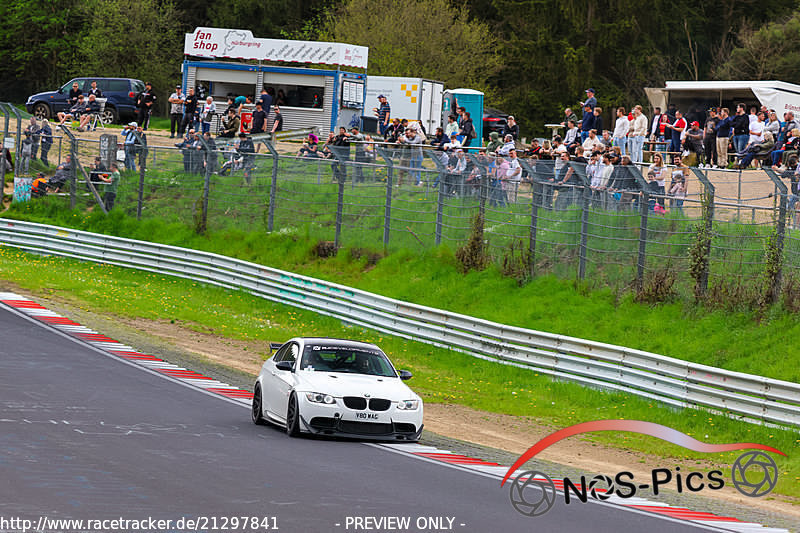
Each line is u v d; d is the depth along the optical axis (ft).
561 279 331.16
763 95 451.94
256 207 435.53
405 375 183.73
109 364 237.45
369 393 170.71
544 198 342.03
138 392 202.90
